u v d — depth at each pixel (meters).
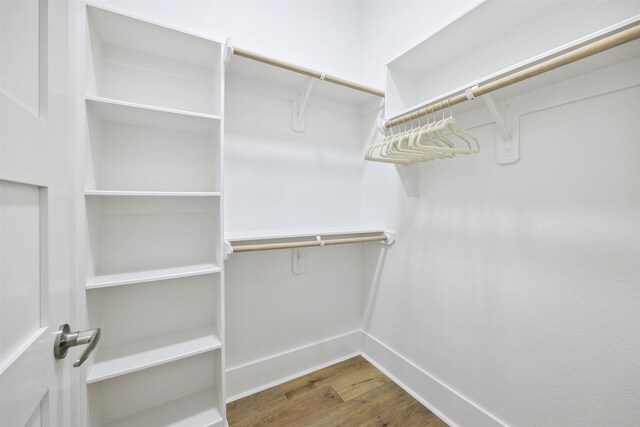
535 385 1.06
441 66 1.47
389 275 1.78
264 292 1.65
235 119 1.54
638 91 0.82
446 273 1.41
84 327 0.97
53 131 0.63
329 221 1.88
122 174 1.25
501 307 1.18
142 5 1.28
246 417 1.40
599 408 0.90
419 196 1.56
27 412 0.45
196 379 1.43
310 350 1.81
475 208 1.28
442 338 1.43
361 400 1.53
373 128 1.89
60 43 0.69
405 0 1.67
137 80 1.27
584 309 0.93
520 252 1.11
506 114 1.14
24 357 0.44
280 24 1.68
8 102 0.42
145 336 1.31
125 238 1.26
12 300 0.43
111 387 1.23
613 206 0.87
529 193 1.08
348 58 1.98
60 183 0.69
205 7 1.44
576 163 0.95
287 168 1.71
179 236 1.39
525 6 1.04
